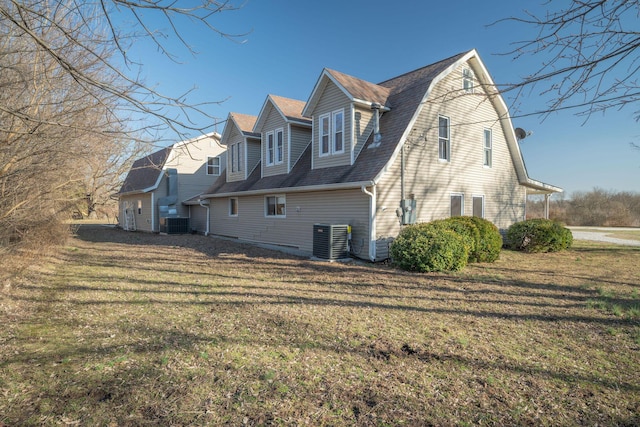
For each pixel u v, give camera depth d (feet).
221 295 22.35
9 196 23.11
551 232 42.50
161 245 50.39
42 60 15.66
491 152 47.11
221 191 57.26
